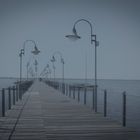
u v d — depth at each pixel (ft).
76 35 84.07
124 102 45.03
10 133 39.81
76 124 46.96
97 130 41.81
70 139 36.24
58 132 40.45
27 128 43.39
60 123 47.96
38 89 170.19
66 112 62.75
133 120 84.38
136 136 37.88
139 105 144.25
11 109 68.64
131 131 41.09
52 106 75.82
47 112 62.75
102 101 166.81
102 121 50.06
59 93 133.69
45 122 49.06
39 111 64.59
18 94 104.01
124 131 41.11
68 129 42.63
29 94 125.59
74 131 41.14
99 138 36.81
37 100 94.94
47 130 41.88
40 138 36.76
